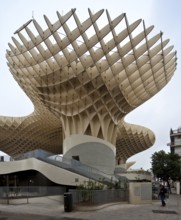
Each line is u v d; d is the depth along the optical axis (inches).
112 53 1445.6
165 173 2541.8
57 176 1444.4
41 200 1204.5
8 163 1617.9
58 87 1702.8
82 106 1760.6
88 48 1362.0
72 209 874.1
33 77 1669.5
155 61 1507.1
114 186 1223.5
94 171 1552.7
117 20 1263.5
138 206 1072.2
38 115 2669.8
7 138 3184.1
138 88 1695.4
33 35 1391.5
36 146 3316.9
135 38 1358.3
